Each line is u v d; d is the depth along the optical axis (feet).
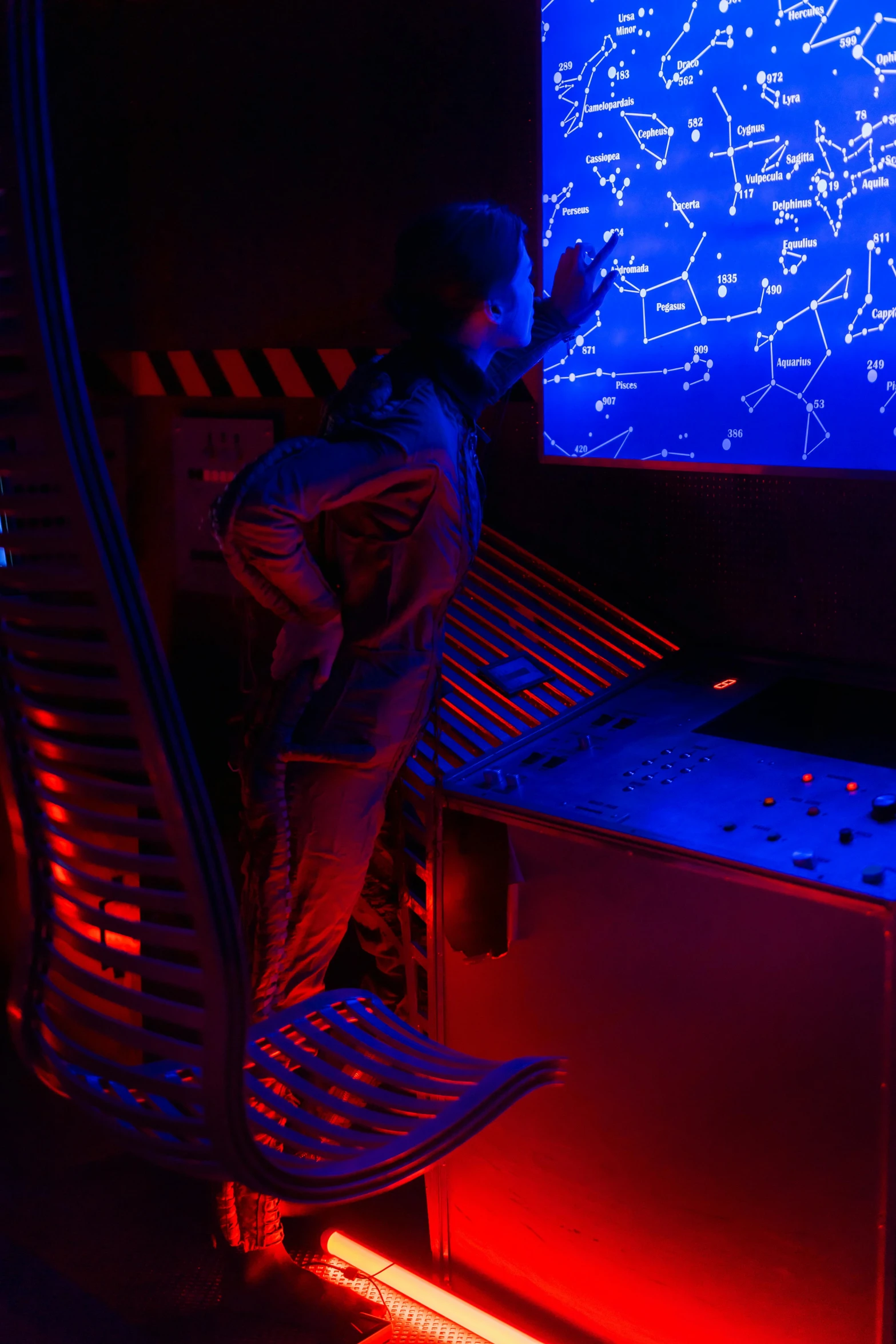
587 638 7.29
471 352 5.44
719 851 4.99
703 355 6.61
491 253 5.21
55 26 8.98
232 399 8.80
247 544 4.71
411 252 5.28
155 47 8.61
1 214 3.07
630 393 6.95
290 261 8.34
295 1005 4.96
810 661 7.00
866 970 4.64
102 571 3.14
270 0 8.04
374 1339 5.96
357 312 8.09
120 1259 6.70
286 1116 4.17
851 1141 4.83
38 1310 6.21
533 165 7.11
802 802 5.41
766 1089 5.05
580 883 5.49
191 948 3.34
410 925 6.31
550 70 6.88
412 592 5.30
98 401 9.39
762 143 6.15
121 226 9.05
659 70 6.46
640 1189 5.60
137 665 3.19
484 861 5.82
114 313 9.21
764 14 6.02
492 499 8.06
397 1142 3.97
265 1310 6.11
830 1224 4.97
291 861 5.55
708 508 7.16
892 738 6.11
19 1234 6.89
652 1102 5.46
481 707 6.59
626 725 6.46
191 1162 3.67
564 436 7.30
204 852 3.28
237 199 8.50
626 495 7.45
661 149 6.53
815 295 6.14
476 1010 6.08
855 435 6.15
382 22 7.63
